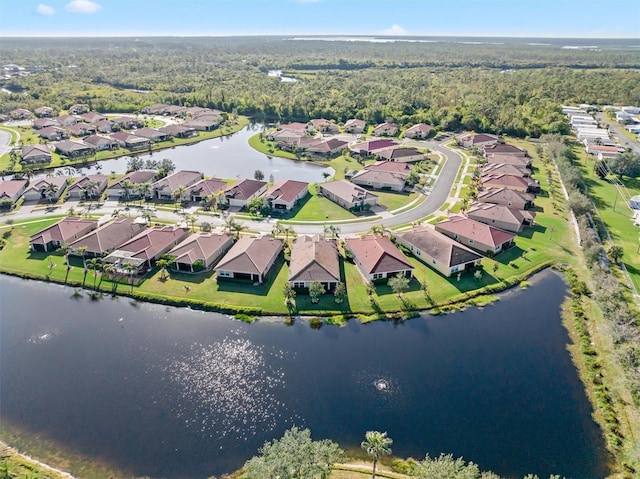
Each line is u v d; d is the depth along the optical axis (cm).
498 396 5188
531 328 6369
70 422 4897
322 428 4794
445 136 17738
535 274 7731
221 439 4688
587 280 7475
